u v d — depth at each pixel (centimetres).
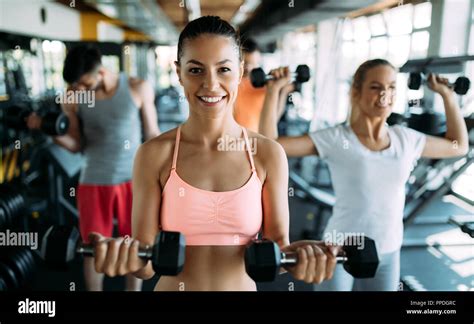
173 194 93
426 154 145
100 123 182
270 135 163
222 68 90
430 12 277
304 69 179
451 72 214
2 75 418
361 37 353
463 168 254
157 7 491
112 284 226
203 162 94
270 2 507
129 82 186
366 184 135
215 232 93
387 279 138
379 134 137
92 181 185
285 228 99
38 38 481
